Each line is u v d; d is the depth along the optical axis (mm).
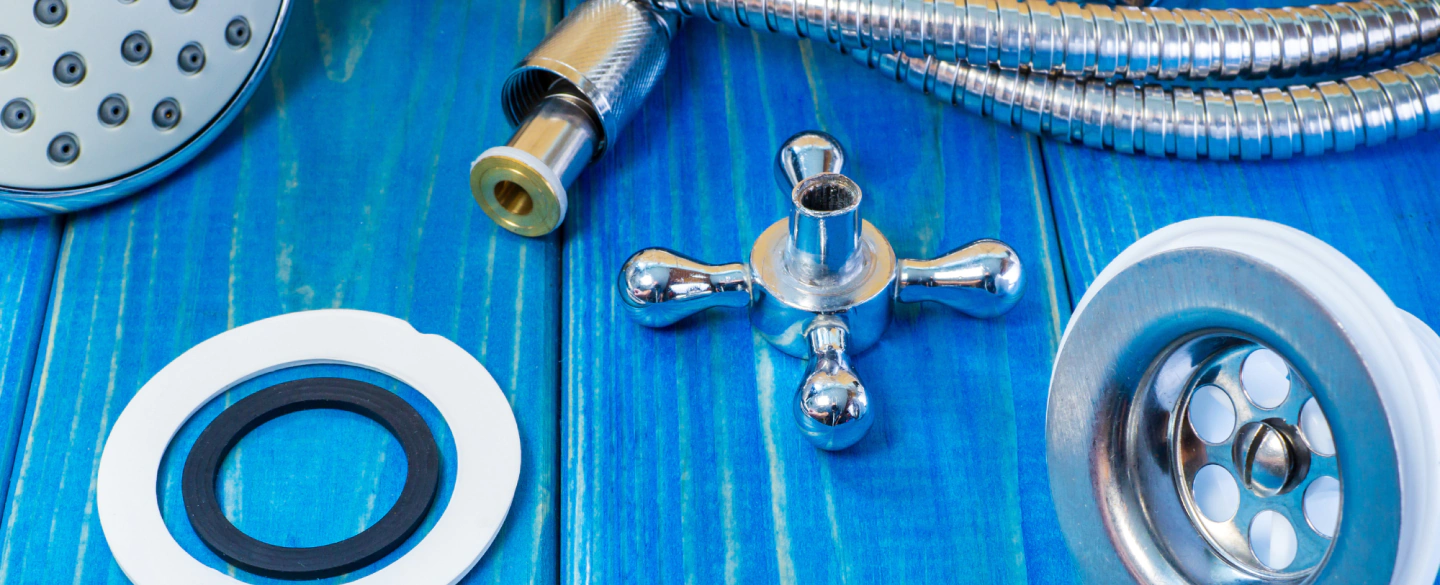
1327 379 413
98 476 674
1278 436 499
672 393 726
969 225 812
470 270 794
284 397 708
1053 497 597
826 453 690
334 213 822
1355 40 804
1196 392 542
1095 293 543
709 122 889
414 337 741
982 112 855
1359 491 405
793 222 660
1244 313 450
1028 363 732
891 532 661
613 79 785
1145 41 777
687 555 660
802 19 786
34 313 763
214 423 695
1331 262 411
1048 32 766
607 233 819
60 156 730
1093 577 572
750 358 739
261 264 791
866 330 716
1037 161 854
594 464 700
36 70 677
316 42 935
